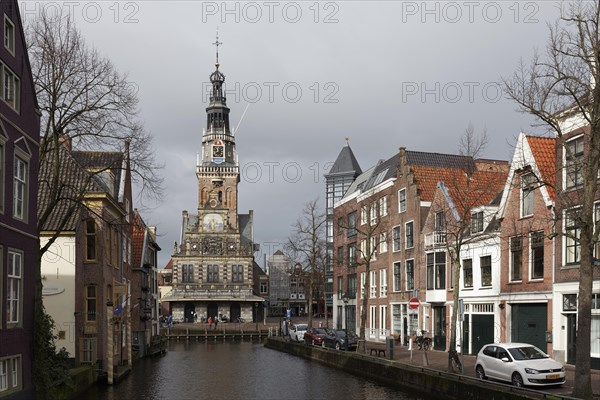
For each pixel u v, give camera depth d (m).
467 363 31.28
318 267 68.75
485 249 34.53
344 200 63.09
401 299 46.38
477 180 34.78
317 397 25.83
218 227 112.19
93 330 32.94
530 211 30.80
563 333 27.88
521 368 22.33
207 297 108.69
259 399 25.55
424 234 41.91
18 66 21.91
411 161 49.50
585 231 19.41
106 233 34.69
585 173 20.22
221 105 117.00
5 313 20.23
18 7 22.11
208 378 33.66
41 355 22.98
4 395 19.91
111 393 27.70
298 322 102.50
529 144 30.75
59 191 25.30
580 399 17.81
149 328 55.41
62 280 31.97
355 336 52.22
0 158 20.03
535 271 30.27
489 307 34.19
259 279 128.38
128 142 26.38
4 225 20.12
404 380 28.08
